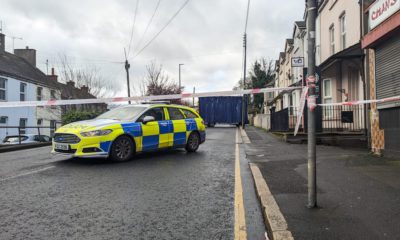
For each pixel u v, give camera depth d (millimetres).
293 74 27422
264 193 5551
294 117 17438
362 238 3768
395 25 8016
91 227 4367
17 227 4355
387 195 5402
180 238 4062
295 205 4918
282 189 5852
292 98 27766
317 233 3902
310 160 4809
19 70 30172
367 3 10656
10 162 9070
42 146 15305
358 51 11711
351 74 14344
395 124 8891
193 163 8992
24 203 5332
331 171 7367
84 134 8516
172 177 7227
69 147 8523
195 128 11430
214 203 5418
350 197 5305
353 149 11477
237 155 10500
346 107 14297
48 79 34125
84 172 7664
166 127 10375
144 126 9703
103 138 8680
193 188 6320
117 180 6902
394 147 8992
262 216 4855
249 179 7125
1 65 28016
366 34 9961
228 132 23016
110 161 9195
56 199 5547
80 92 34062
